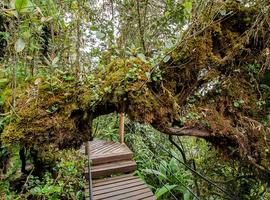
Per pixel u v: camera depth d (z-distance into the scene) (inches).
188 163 115.0
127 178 146.3
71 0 76.2
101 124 198.1
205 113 61.1
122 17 95.6
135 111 52.5
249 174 77.5
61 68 66.2
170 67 58.1
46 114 49.0
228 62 64.2
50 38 82.6
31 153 89.7
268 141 60.9
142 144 190.2
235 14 63.4
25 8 37.7
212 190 109.0
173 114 57.2
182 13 85.4
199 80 61.9
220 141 62.6
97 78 55.5
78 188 123.8
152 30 92.7
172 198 160.7
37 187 85.3
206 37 60.7
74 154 125.7
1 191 74.0
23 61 63.1
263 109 68.0
